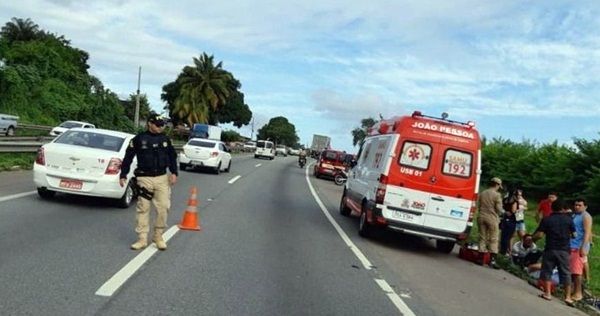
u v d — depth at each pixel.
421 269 10.28
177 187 18.81
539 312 8.41
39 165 11.94
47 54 61.91
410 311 7.02
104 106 62.19
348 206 16.06
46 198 12.33
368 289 7.92
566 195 29.64
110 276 6.88
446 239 12.24
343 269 9.11
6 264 6.89
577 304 9.73
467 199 12.17
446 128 12.28
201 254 8.79
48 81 57.78
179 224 11.37
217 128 62.59
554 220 9.66
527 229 18.98
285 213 15.59
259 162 49.00
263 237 11.09
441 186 12.16
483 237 12.45
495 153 39.47
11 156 19.19
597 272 12.48
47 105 55.16
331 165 36.34
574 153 29.70
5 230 8.75
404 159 12.24
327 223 14.74
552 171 30.86
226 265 8.23
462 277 10.21
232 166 36.94
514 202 13.77
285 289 7.27
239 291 6.89
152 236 9.74
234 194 18.83
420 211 12.16
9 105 50.66
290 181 29.36
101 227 9.93
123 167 8.64
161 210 8.70
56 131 32.78
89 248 8.23
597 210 27.19
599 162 28.11
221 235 10.73
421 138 12.25
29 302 5.62
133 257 8.00
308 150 101.56
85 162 11.86
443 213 12.15
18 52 59.25
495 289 9.59
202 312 5.90
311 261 9.38
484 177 40.34
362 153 16.08
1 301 5.57
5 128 35.12
